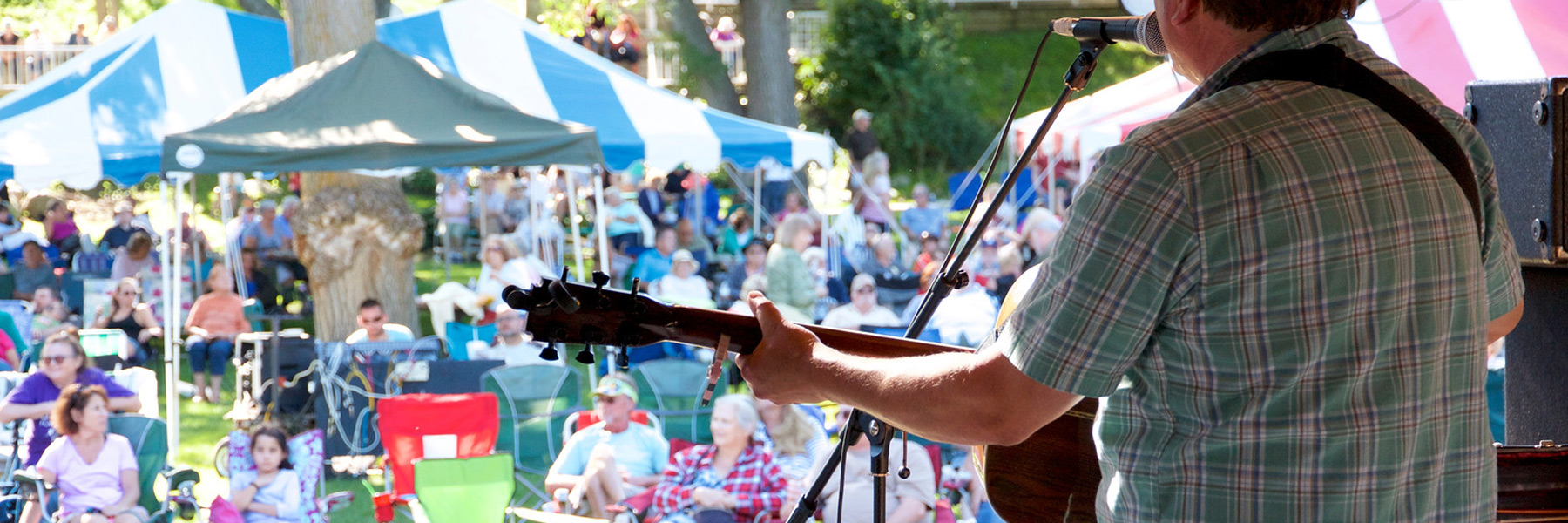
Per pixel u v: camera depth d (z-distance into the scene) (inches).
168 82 373.7
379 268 364.8
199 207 667.4
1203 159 49.4
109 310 374.9
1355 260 48.8
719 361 64.0
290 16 378.0
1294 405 49.3
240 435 219.0
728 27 824.3
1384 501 49.8
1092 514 80.0
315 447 220.7
